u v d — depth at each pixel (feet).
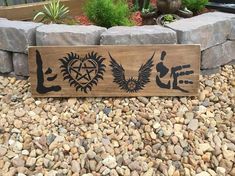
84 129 5.99
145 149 5.65
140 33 6.42
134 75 6.49
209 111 6.39
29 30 6.72
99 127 6.05
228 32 7.29
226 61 7.59
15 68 7.29
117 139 5.81
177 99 6.64
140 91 6.57
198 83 6.55
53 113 6.38
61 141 5.79
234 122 6.15
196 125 6.04
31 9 8.59
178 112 6.32
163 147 5.64
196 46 6.39
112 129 5.99
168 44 6.42
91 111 6.38
